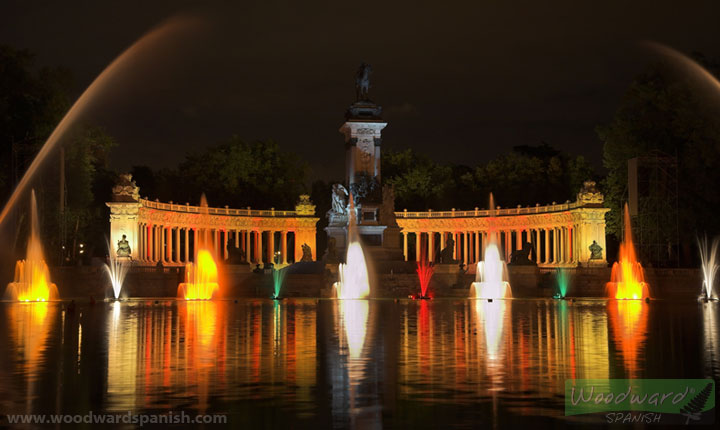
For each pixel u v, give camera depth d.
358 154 130.62
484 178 184.62
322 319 58.75
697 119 124.62
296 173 190.75
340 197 130.50
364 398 26.14
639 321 56.47
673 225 124.88
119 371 31.52
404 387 28.02
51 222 120.25
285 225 165.75
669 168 128.00
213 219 157.12
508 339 43.12
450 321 56.62
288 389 27.69
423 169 190.75
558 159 179.12
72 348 38.97
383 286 109.12
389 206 129.12
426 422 22.86
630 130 134.50
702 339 42.88
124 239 124.38
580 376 30.06
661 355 36.00
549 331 47.94
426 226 169.00
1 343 41.25
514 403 25.33
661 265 126.31
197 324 53.72
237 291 110.12
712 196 123.69
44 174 121.44
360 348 38.88
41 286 100.12
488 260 159.38
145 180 170.50
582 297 103.81
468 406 24.91
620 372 30.98
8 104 115.00
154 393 26.97
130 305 80.31
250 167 182.88
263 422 22.89
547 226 149.88
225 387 28.05
